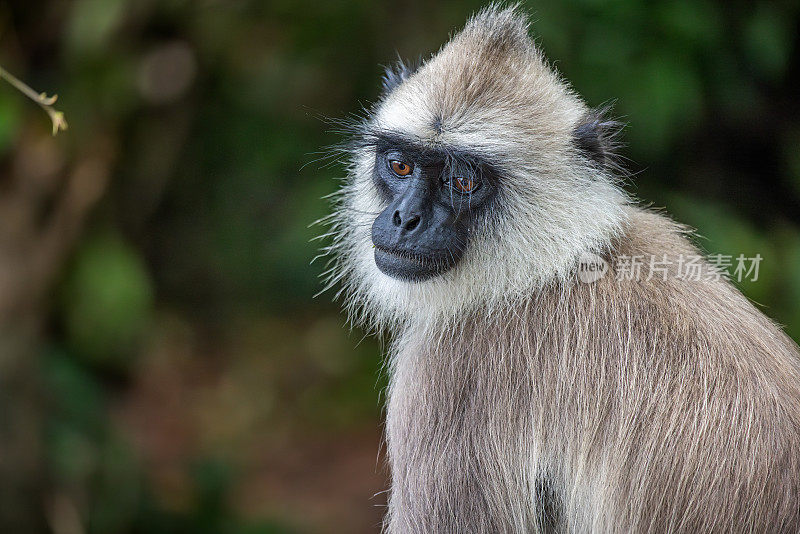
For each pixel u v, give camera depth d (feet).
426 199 34.32
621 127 38.34
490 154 33.60
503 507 31.91
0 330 52.47
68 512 52.54
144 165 63.57
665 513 30.35
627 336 31.63
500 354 32.65
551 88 35.35
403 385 34.55
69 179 55.72
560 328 32.40
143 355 73.92
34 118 54.85
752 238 59.36
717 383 30.53
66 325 62.13
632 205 39.45
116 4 56.08
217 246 78.95
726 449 29.94
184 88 62.13
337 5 63.82
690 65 57.67
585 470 31.50
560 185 33.71
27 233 54.08
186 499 62.34
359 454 69.36
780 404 30.32
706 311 32.12
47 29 55.93
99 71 56.90
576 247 33.17
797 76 63.67
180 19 60.13
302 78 67.31
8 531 51.39
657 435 30.58
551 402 31.94
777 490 29.43
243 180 73.67
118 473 55.62
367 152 37.70
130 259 62.95
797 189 64.85
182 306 81.46
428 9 62.34
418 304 35.09
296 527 61.82
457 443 32.48
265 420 72.74
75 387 56.03
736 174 66.13
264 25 65.31
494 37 35.04
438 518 32.35
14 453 51.72
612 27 56.29
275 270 77.82
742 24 59.11
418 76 35.91
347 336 79.46
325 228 67.26
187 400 74.02
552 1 55.88
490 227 33.88
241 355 78.54
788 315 57.98
